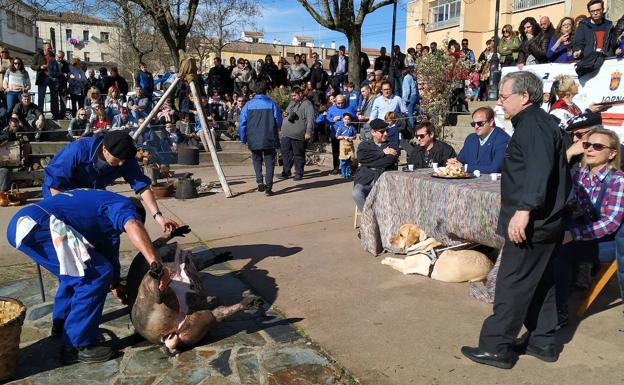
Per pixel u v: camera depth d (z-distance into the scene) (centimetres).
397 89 1301
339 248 567
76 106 1374
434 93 1098
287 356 343
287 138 1003
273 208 772
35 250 334
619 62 612
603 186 366
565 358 329
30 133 1111
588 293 389
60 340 367
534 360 328
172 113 1235
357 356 340
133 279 379
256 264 524
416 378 312
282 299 436
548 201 294
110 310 420
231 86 1572
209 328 356
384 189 541
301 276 487
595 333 362
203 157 1244
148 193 402
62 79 1329
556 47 819
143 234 323
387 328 378
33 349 356
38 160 1080
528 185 283
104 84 1449
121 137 362
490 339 321
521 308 312
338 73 1544
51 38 5231
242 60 1558
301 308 417
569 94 526
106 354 340
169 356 345
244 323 393
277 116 852
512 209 302
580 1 2372
